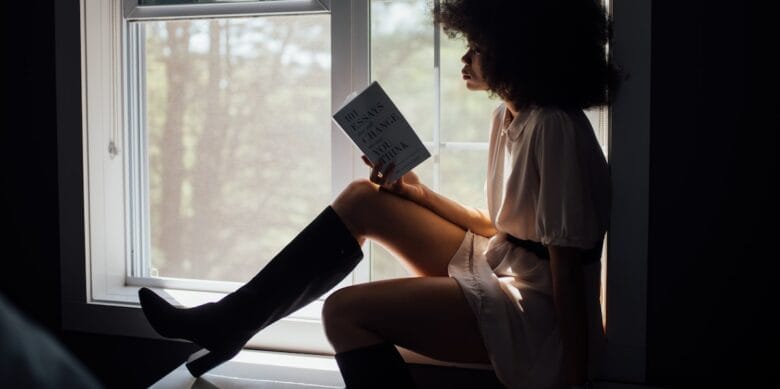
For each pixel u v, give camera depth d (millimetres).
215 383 1755
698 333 1719
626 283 1738
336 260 1535
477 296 1435
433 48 1968
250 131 2883
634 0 1676
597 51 1516
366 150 1535
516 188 1487
